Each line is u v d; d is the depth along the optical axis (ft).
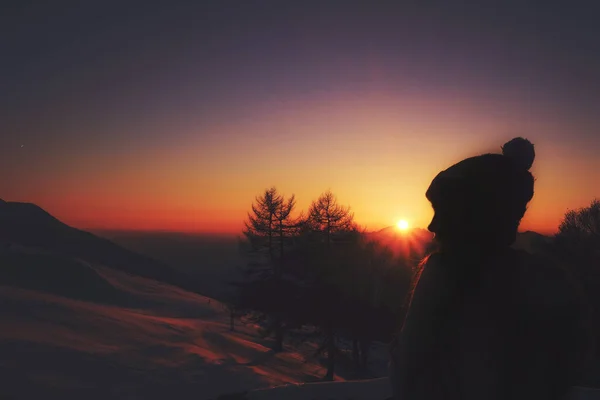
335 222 126.52
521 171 3.85
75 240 473.26
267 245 149.38
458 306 3.44
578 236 64.95
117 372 92.22
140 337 128.26
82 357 97.55
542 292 3.47
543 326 3.40
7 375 80.59
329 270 110.42
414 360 3.52
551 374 3.40
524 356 3.36
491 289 3.44
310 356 146.10
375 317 99.71
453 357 3.41
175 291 264.52
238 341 147.33
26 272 217.15
